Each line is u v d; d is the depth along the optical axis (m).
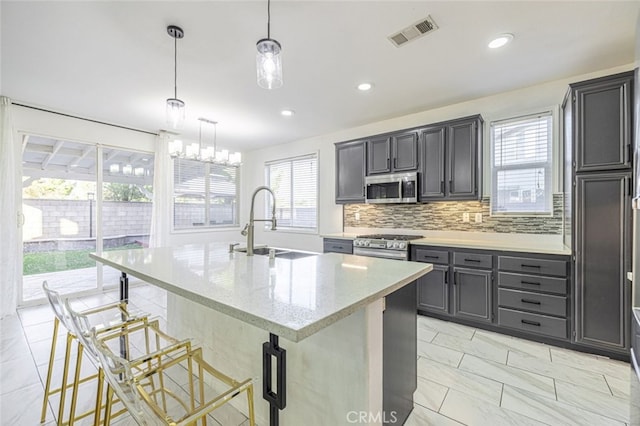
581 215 2.41
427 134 3.56
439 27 2.11
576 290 2.45
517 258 2.77
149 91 3.20
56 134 3.89
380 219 4.38
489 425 1.68
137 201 4.75
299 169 5.46
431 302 3.31
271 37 2.22
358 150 4.21
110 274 4.47
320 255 2.38
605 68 2.72
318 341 1.41
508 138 3.30
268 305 1.08
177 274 1.59
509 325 2.83
